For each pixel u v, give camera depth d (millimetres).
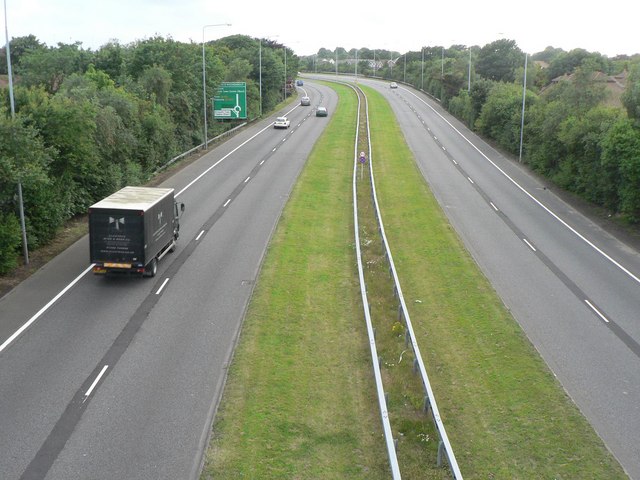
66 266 25078
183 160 50094
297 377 16484
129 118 40344
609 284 25062
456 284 24484
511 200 40250
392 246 29641
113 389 15648
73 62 57688
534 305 22641
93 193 34281
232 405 14977
